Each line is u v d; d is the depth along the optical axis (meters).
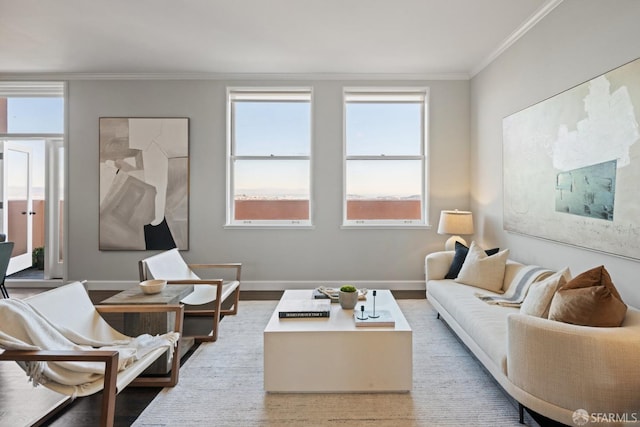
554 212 2.83
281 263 4.65
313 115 4.60
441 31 3.42
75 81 4.60
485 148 4.14
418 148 4.75
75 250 4.66
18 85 4.60
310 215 4.65
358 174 4.75
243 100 4.71
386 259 4.65
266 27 3.35
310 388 2.20
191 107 4.60
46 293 2.03
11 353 1.56
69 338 1.97
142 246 4.62
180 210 4.61
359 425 1.90
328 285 4.64
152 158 4.59
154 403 2.10
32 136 4.82
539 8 2.98
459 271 3.50
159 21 3.24
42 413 2.00
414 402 2.11
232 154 4.74
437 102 4.60
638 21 2.07
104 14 3.12
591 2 2.44
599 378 1.58
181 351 2.71
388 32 3.45
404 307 3.90
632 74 2.09
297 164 4.76
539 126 3.03
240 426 1.89
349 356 2.20
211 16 3.15
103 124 4.58
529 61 3.22
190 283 3.01
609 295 1.72
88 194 4.64
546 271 2.68
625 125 2.14
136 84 4.59
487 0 2.89
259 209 4.77
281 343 2.20
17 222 5.24
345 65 4.29
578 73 2.58
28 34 3.49
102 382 1.75
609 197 2.27
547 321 1.75
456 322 2.79
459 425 1.90
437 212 4.62
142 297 2.56
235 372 2.48
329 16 3.15
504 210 3.67
